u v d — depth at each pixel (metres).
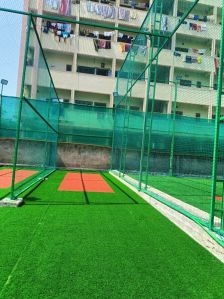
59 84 21.77
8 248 2.47
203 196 5.93
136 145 10.89
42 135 10.38
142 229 3.28
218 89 2.97
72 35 22.39
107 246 2.67
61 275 2.04
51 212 3.80
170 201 4.57
